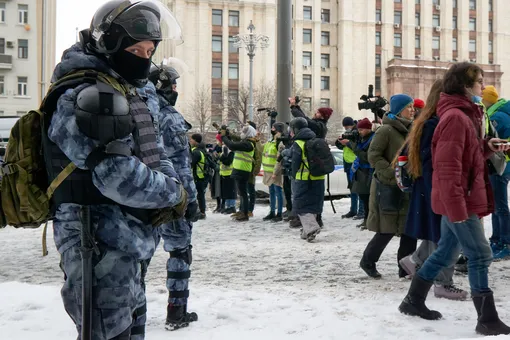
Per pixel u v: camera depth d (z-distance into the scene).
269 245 8.57
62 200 2.19
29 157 2.24
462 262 6.14
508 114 6.50
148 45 2.36
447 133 3.89
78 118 2.09
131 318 2.33
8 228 11.24
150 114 2.48
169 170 2.51
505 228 6.74
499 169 5.20
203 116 61.59
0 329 4.20
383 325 4.21
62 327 4.24
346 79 73.38
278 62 13.93
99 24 2.27
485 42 77.25
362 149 9.42
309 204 8.73
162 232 4.15
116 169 2.09
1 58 46.16
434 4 76.31
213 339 3.93
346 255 7.54
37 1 47.81
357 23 74.00
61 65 2.28
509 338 3.27
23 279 6.48
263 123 56.97
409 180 4.95
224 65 67.62
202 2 66.94
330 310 4.66
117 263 2.25
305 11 73.62
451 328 4.14
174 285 4.17
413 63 73.19
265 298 5.08
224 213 13.44
